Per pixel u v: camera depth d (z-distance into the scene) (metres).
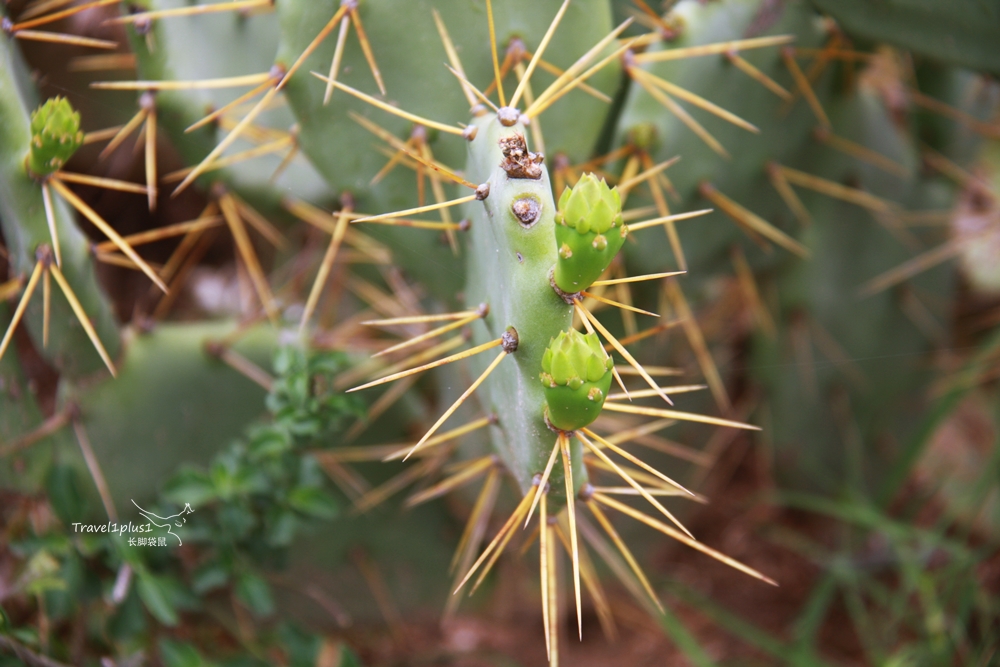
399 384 0.67
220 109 0.62
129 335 0.63
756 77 0.63
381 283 0.81
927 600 0.71
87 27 0.77
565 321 0.47
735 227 0.68
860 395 0.81
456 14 0.56
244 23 0.66
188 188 0.91
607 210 0.44
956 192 0.82
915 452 0.77
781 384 0.80
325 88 0.58
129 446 0.63
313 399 0.61
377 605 0.73
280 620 0.70
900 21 0.63
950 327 0.84
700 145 0.64
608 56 0.59
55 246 0.56
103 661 0.62
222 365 0.65
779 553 0.85
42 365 0.77
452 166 0.58
